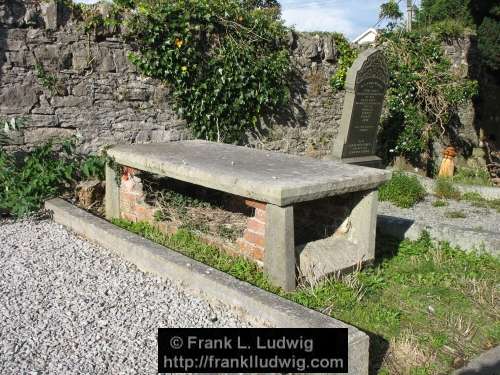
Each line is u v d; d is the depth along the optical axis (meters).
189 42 7.39
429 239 5.37
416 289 4.27
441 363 3.29
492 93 12.60
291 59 8.82
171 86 7.40
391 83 10.34
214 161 4.70
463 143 12.14
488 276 4.65
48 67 6.31
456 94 10.84
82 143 6.70
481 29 10.38
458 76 11.52
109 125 6.92
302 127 9.24
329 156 8.40
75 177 6.34
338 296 3.89
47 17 6.21
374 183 4.28
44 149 6.12
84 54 6.57
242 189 3.90
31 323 3.27
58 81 6.40
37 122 6.31
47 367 2.82
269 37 8.36
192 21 7.45
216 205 5.55
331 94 9.61
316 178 3.99
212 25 7.59
